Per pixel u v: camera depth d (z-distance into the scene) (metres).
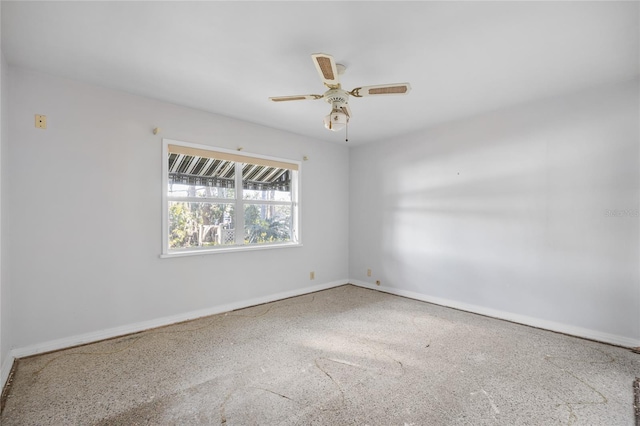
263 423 1.67
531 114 3.17
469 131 3.65
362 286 4.90
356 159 5.01
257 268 3.93
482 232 3.54
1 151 2.12
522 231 3.23
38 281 2.50
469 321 3.29
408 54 2.25
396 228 4.43
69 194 2.64
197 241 3.50
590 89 2.82
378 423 1.67
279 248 4.15
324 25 1.91
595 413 1.75
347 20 1.86
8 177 2.35
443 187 3.90
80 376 2.15
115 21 1.86
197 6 1.73
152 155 3.08
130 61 2.35
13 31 1.95
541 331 3.01
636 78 2.60
